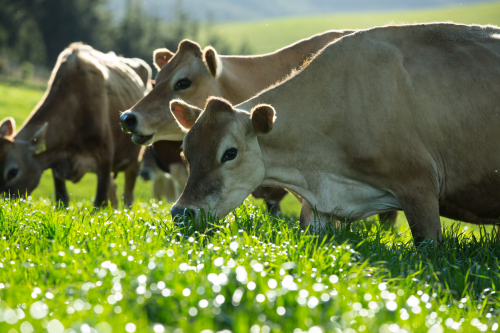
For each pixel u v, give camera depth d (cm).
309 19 18250
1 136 1212
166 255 477
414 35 732
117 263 467
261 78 964
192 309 358
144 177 1923
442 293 495
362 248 595
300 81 716
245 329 330
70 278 451
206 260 468
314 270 468
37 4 9162
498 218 744
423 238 682
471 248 655
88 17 9869
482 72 708
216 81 927
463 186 714
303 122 702
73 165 1244
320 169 714
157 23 11625
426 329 371
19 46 8962
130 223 671
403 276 510
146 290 385
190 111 716
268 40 15362
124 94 1372
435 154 700
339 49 718
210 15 16112
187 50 938
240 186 672
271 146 700
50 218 652
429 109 690
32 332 325
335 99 700
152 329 330
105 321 344
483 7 16750
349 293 418
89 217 698
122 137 1340
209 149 652
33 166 1216
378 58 705
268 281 399
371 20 16788
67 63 1256
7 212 699
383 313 381
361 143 686
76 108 1227
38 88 7356
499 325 402
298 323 351
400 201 695
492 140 698
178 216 630
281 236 598
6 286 445
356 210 727
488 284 530
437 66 707
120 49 10569
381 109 683
